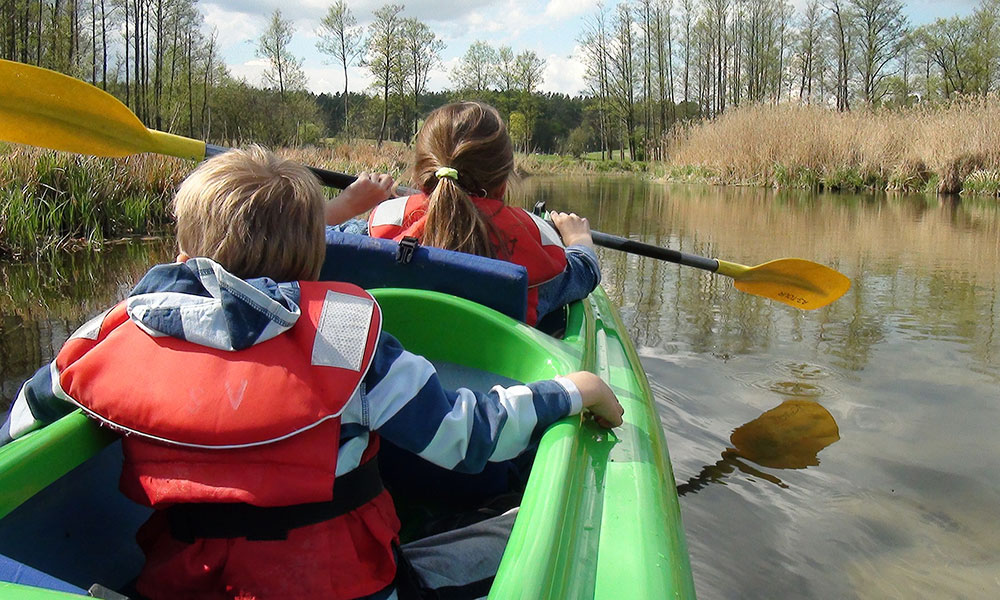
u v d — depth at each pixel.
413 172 2.00
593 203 11.99
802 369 2.99
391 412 1.00
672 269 5.11
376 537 1.01
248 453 0.90
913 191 14.17
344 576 0.97
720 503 1.96
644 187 17.55
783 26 40.28
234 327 0.91
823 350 3.24
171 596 0.96
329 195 7.95
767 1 40.25
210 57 33.75
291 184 1.06
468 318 1.60
